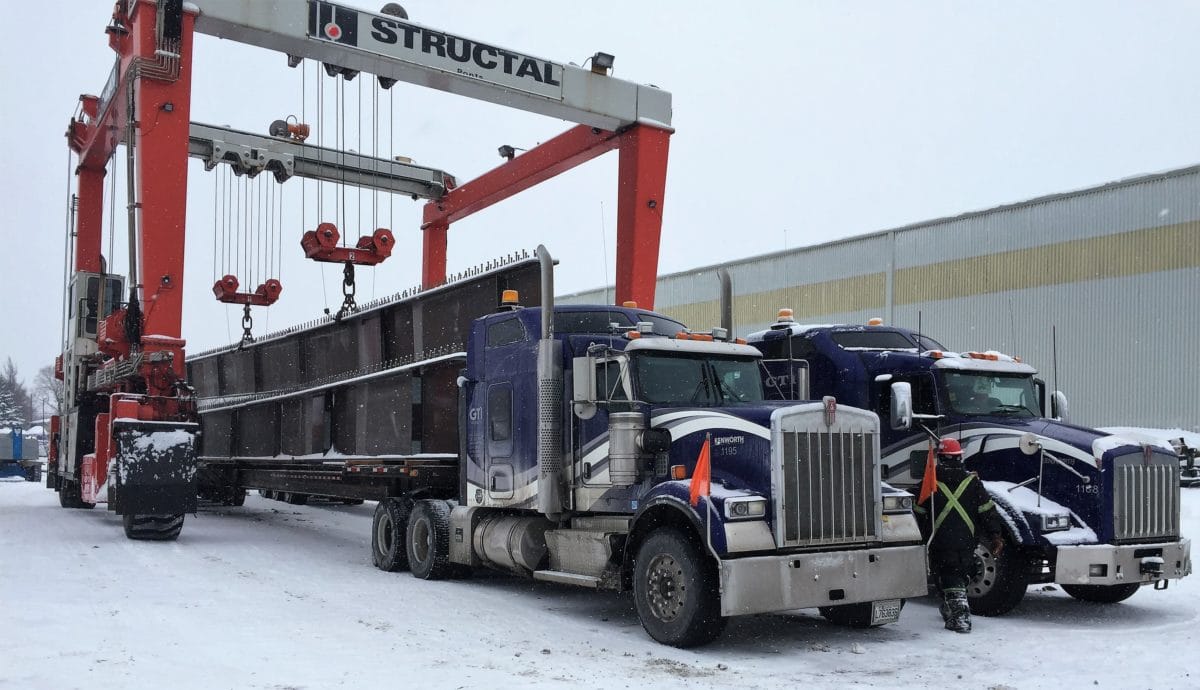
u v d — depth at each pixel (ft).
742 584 23.76
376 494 43.88
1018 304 106.11
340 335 49.96
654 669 22.38
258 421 58.29
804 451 25.44
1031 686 21.34
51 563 36.99
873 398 36.29
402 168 72.02
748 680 21.48
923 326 114.21
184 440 45.06
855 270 121.60
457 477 38.14
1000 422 33.73
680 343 29.25
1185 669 22.99
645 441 27.43
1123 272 98.07
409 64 50.98
